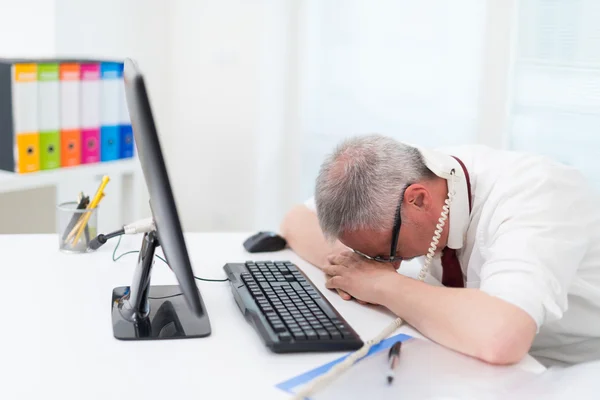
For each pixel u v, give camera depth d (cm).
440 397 91
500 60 254
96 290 125
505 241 119
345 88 303
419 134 283
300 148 319
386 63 288
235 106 329
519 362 104
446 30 268
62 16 288
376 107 294
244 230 339
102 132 260
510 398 92
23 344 101
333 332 105
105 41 310
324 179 128
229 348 103
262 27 309
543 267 112
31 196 266
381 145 128
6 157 236
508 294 108
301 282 129
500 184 133
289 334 104
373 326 115
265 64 310
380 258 130
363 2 291
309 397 89
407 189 123
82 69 248
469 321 105
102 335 106
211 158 342
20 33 278
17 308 115
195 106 343
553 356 145
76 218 147
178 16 340
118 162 266
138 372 94
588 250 129
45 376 91
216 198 345
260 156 319
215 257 151
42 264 139
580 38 232
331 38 303
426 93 278
